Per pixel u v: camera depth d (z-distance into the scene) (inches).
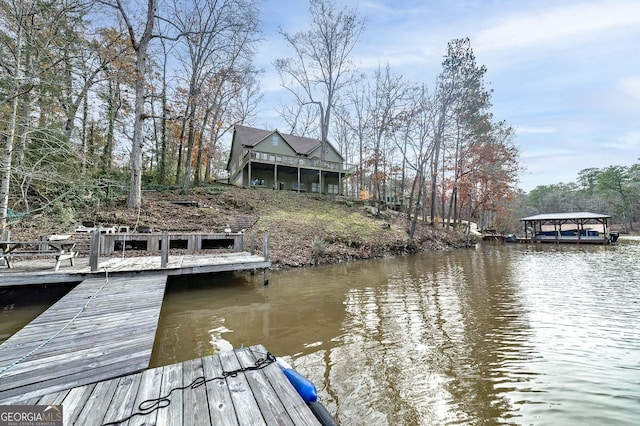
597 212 1775.3
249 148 913.5
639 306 244.1
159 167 856.3
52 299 233.1
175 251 383.6
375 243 570.3
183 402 82.5
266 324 199.0
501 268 446.0
